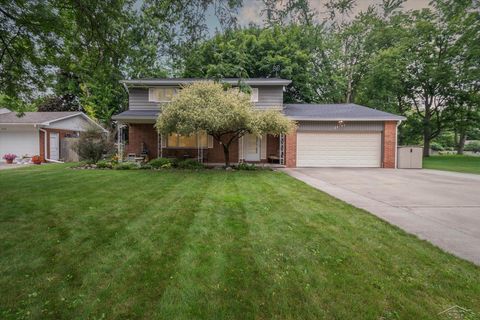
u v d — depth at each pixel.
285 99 23.41
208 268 2.97
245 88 11.53
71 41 6.71
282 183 8.77
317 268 2.99
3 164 16.19
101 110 23.38
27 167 13.37
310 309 2.29
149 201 6.04
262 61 20.69
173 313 2.23
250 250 3.45
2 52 7.26
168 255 3.29
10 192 6.88
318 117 14.33
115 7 5.49
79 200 6.08
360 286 2.63
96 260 3.14
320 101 25.28
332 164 14.65
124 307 2.30
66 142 19.27
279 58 20.38
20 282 2.66
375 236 3.96
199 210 5.32
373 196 6.89
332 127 14.55
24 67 7.90
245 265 3.05
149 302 2.37
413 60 23.84
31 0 5.89
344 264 3.08
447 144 44.69
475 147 44.28
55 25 6.29
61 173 10.58
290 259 3.20
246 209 5.42
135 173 10.90
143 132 15.97
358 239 3.84
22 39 6.98
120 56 6.48
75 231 4.09
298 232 4.11
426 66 23.55
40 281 2.69
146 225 4.39
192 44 5.92
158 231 4.12
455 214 5.25
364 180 9.77
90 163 13.96
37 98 9.22
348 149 14.63
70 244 3.60
